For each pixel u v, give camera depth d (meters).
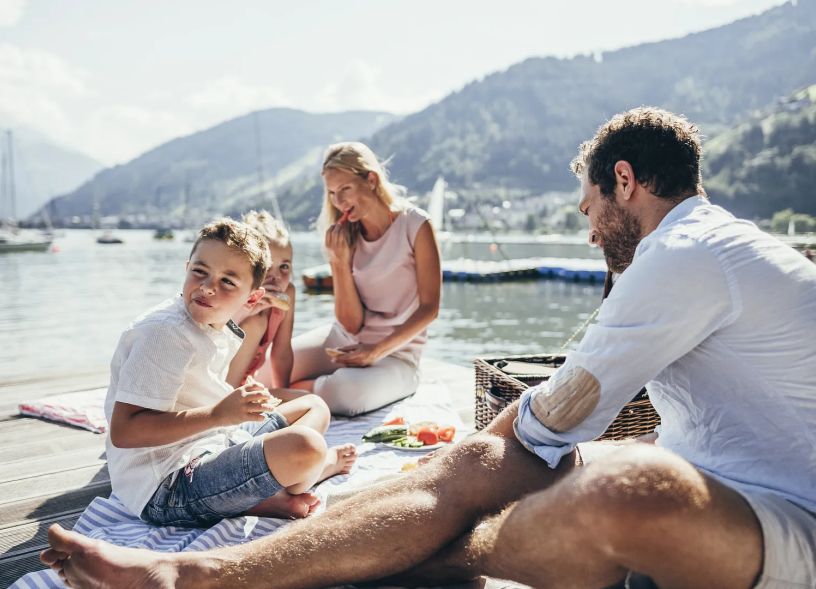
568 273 20.45
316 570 1.34
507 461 1.45
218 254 1.89
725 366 1.26
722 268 1.23
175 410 1.85
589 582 1.16
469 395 3.61
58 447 2.76
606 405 1.37
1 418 3.23
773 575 1.07
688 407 1.34
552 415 1.41
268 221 2.99
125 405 1.76
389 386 3.23
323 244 3.37
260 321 2.85
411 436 2.63
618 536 1.05
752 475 1.23
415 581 1.41
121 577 1.36
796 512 1.13
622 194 1.48
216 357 1.98
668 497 1.02
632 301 1.30
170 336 1.81
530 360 2.54
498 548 1.26
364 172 3.18
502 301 16.17
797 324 1.19
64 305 14.91
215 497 1.82
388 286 3.29
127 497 1.92
